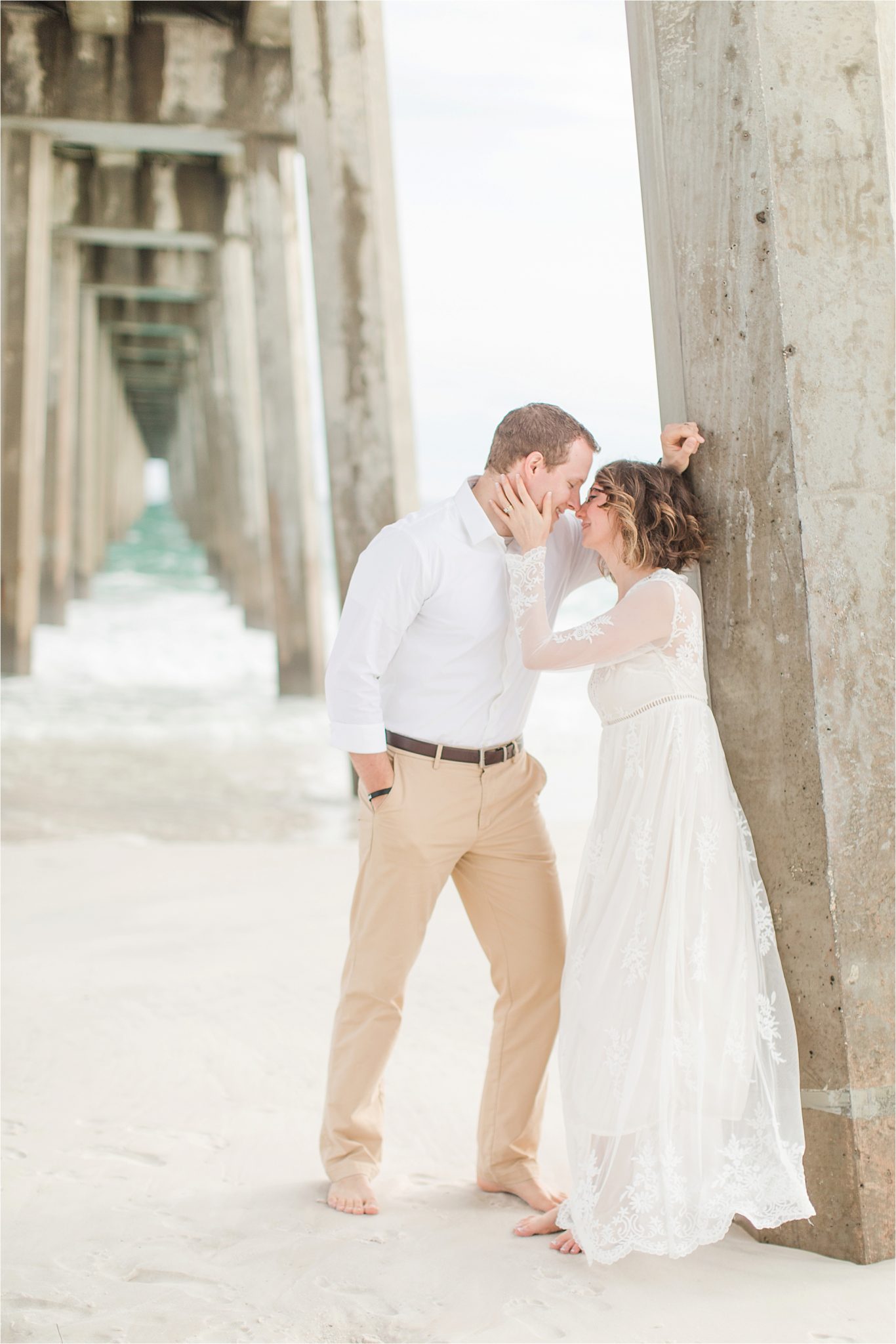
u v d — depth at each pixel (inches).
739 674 91.7
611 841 89.6
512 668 97.3
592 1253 83.3
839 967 86.9
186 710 510.6
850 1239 87.0
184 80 520.7
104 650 759.1
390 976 98.5
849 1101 86.7
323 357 334.0
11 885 215.5
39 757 383.9
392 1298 82.1
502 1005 102.3
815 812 87.5
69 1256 88.8
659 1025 85.0
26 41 509.0
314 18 325.7
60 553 861.8
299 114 328.8
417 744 96.0
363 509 335.9
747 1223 93.9
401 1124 115.8
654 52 93.3
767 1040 87.8
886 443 88.4
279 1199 99.3
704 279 91.4
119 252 869.2
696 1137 83.9
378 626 93.6
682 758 87.6
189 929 184.9
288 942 176.4
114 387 1494.8
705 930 86.4
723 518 92.1
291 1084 124.4
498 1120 100.7
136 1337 76.9
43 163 621.6
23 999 151.1
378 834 96.8
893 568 88.6
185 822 286.0
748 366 89.3
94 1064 129.8
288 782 342.0
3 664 637.9
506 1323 78.0
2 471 635.5
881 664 88.4
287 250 565.6
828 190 87.3
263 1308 80.6
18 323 625.9
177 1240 91.4
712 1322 77.9
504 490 92.1
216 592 1187.9
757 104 86.7
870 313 87.9
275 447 588.1
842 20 87.2
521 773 99.5
